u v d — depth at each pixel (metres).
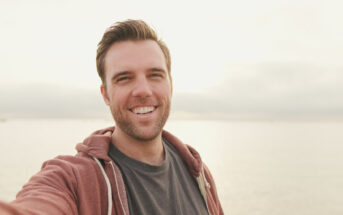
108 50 0.55
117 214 0.47
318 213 13.95
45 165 0.48
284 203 15.86
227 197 17.00
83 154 0.51
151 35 0.56
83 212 0.43
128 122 0.53
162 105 0.55
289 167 28.20
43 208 0.34
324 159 34.12
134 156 0.55
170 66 0.62
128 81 0.53
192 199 0.59
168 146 0.66
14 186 18.58
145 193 0.51
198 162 0.64
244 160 32.09
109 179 0.49
